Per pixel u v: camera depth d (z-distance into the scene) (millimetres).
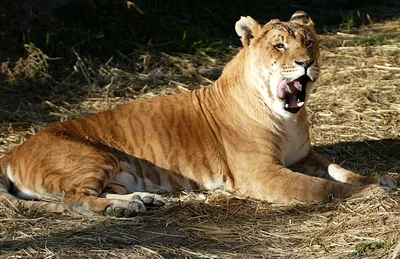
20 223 10297
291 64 10734
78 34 18094
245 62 11453
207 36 19203
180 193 11367
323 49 18797
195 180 11430
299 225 10039
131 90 16297
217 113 11586
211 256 9219
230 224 10188
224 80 11750
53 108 15438
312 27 11469
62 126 11562
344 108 14617
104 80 16797
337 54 18141
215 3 21797
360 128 13688
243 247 9516
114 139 11477
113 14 19109
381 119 14070
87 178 10766
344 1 23312
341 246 9328
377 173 11875
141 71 17484
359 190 10633
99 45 18109
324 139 13297
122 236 9789
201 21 20562
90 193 10656
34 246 9523
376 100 15000
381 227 9656
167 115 11664
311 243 9484
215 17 20938
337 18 21656
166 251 9336
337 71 16875
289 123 11359
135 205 10336
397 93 15297
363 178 11102
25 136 13883
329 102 15000
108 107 15422
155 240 9703
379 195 10500
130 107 11836
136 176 11453
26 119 14836
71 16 18750
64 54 17562
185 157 11414
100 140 11422
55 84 16531
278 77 10875
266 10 22219
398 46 18422
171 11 20672
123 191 11273
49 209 10656
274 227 10055
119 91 16234
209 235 9852
